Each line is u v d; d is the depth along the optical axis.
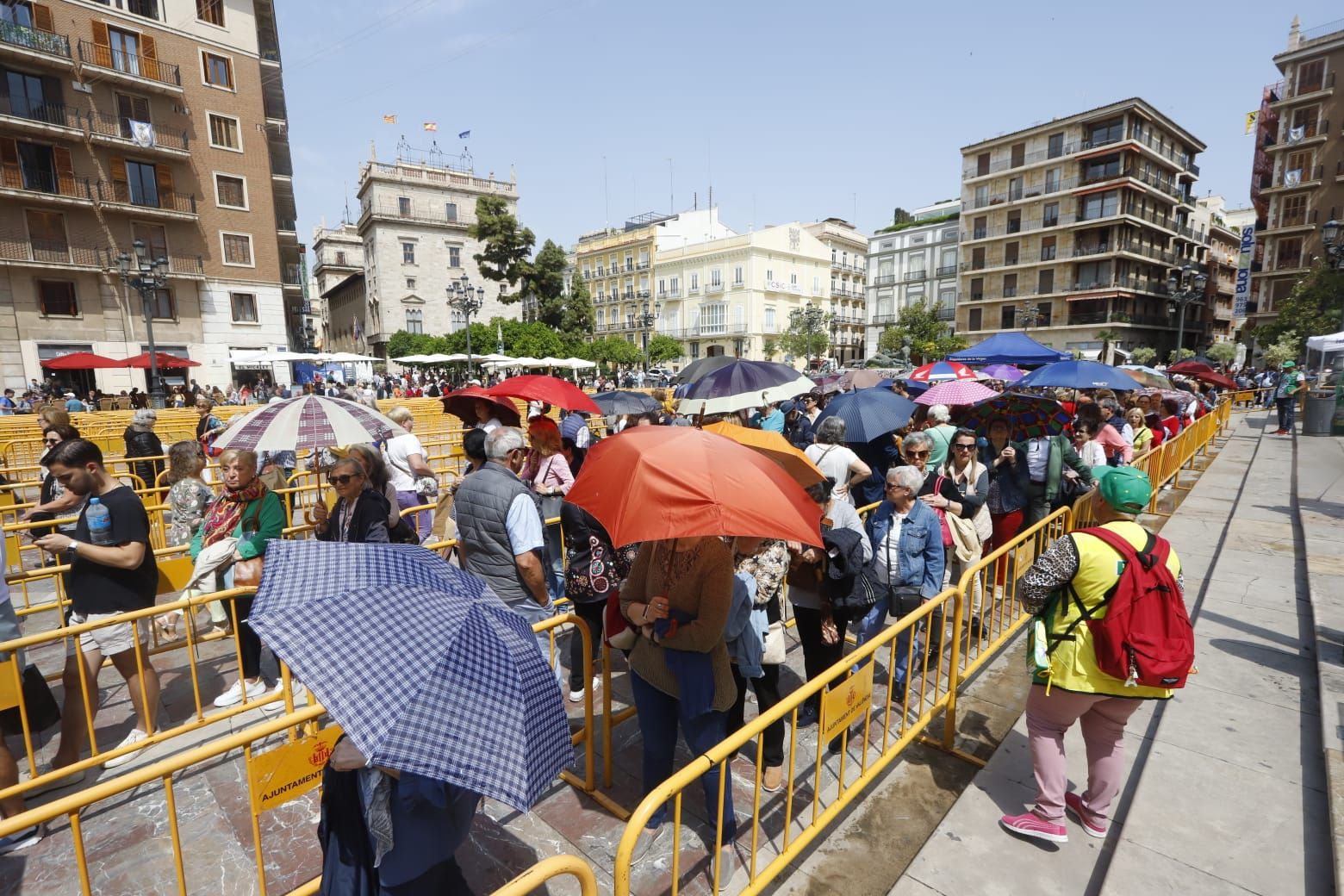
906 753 3.63
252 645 4.20
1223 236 63.12
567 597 4.19
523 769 1.69
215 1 29.77
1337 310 33.53
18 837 2.92
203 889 2.71
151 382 28.62
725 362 6.45
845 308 72.56
